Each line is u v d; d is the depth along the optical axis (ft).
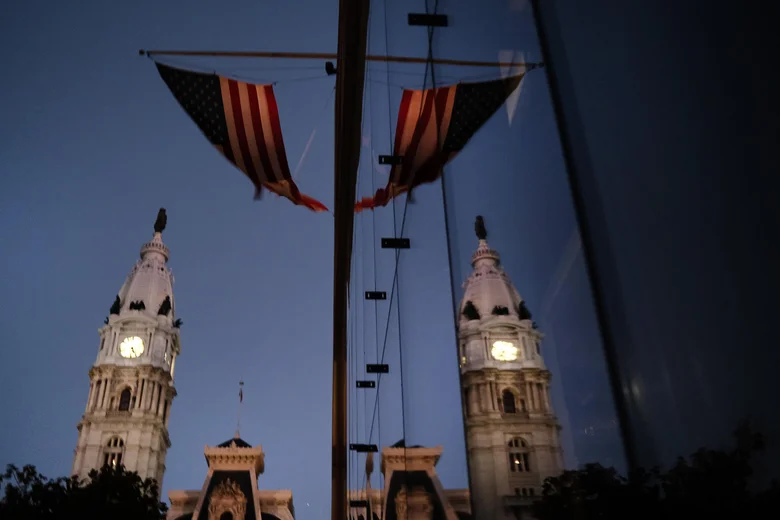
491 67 12.41
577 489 7.16
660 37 5.52
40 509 224.74
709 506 4.86
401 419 26.55
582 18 7.23
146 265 572.10
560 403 7.86
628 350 6.05
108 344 529.04
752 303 4.41
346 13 54.95
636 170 5.88
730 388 4.63
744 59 4.51
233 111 79.66
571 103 7.49
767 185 4.27
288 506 528.22
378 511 36.11
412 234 25.07
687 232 5.11
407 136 26.18
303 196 83.41
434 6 20.22
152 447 506.07
